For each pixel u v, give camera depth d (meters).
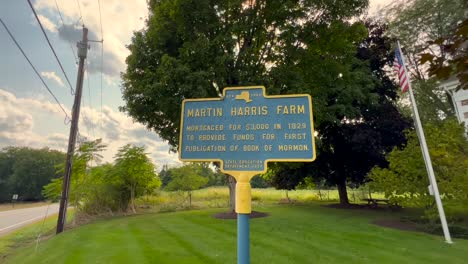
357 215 14.88
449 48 2.22
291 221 12.42
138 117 14.05
